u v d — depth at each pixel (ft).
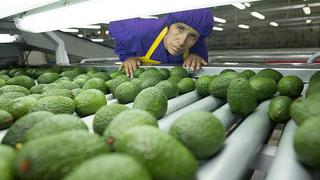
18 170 1.20
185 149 1.36
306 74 3.82
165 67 5.33
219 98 3.18
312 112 1.95
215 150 1.70
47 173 1.19
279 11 19.89
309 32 23.11
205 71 4.79
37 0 3.49
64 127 1.64
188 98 3.31
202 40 6.98
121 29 7.38
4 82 3.99
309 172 1.63
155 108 2.38
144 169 1.13
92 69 5.36
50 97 2.48
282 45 24.77
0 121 2.25
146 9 3.52
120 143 1.35
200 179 1.47
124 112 1.81
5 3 3.64
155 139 1.31
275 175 1.58
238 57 13.23
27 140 1.56
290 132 2.08
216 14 19.92
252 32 25.44
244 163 1.72
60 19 4.43
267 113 2.58
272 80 3.10
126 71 5.37
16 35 7.20
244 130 2.13
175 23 6.38
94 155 1.27
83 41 11.89
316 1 17.94
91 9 3.71
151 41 7.13
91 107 2.66
